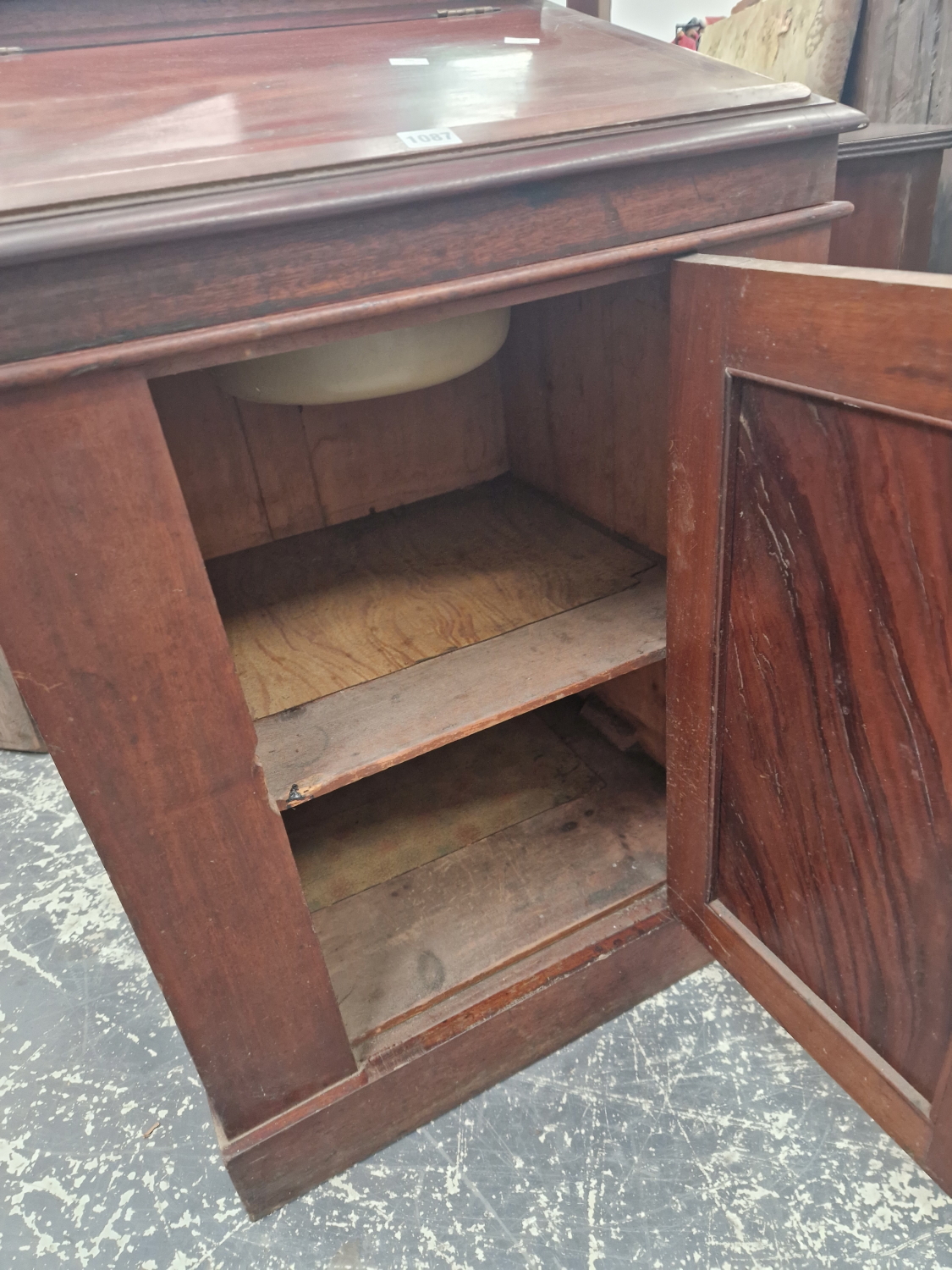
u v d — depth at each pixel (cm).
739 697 72
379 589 104
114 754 59
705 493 66
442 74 70
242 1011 73
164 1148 89
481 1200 81
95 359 48
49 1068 98
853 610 57
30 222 46
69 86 64
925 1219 76
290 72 69
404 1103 86
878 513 52
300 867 110
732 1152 83
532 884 102
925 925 61
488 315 83
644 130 61
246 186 51
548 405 115
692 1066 91
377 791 122
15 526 50
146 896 65
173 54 72
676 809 87
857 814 63
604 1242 77
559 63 73
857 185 123
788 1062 91
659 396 92
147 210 48
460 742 129
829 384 52
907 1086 68
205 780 63
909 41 141
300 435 117
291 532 122
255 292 52
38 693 54
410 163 55
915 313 45
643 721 121
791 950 78
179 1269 78
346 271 54
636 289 88
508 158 57
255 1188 80
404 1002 88
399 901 102
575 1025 94
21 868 127
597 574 102
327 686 86
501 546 111
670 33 211
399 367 80
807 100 68
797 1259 74
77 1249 80
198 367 53
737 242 68
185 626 57
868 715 59
